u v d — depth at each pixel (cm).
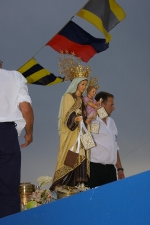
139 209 328
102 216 340
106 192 340
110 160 756
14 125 499
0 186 477
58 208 356
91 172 749
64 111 759
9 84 509
